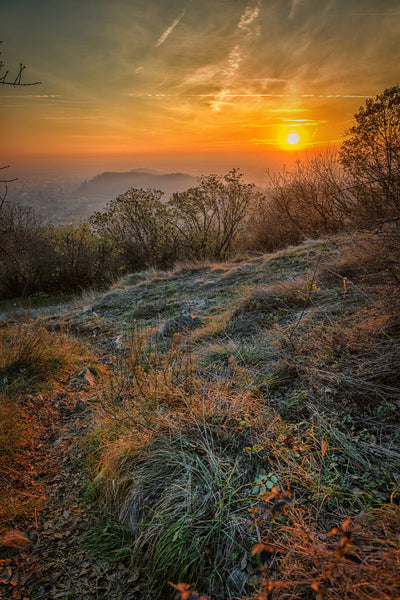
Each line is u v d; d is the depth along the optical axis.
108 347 5.86
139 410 3.18
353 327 3.42
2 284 12.30
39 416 3.77
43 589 2.00
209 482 2.26
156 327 6.06
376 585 1.34
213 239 12.29
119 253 12.83
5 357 4.80
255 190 11.14
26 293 12.23
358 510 1.91
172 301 7.31
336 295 4.43
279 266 6.92
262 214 10.97
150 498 2.31
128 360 4.65
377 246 4.37
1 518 2.46
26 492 2.72
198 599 1.35
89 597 1.94
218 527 2.01
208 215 12.32
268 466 2.35
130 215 12.58
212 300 6.67
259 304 5.01
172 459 2.50
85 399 4.08
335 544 1.46
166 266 12.40
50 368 4.77
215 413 2.86
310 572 1.54
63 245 12.40
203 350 4.33
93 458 2.99
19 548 2.25
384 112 6.35
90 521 2.43
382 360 2.94
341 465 2.23
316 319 3.96
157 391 3.37
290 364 3.29
